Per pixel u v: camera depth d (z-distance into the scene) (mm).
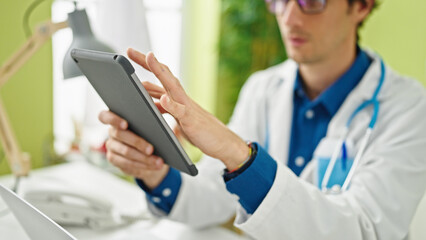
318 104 1063
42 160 1549
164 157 740
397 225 747
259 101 1175
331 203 686
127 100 592
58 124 1647
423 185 808
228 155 620
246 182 622
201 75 2422
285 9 963
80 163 1424
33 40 957
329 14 927
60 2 1438
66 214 906
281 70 1221
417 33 1653
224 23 2322
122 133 759
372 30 1796
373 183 775
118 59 497
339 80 1029
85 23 891
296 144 1078
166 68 569
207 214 968
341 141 896
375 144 878
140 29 1033
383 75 1004
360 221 708
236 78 2416
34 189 909
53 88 1542
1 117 1043
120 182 1257
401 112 913
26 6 1380
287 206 630
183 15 2330
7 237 805
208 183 1019
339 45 991
